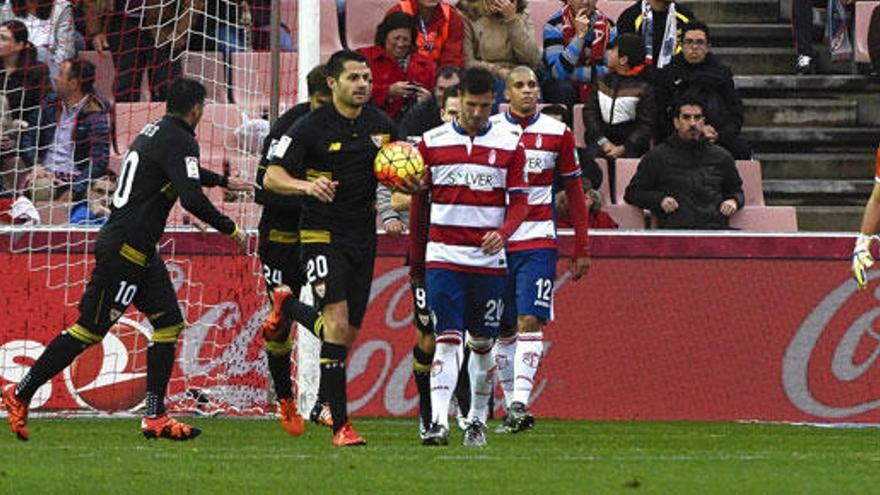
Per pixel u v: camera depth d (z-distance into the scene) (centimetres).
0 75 4972
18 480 2462
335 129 3047
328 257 3056
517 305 3406
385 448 3097
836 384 4419
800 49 5794
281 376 3541
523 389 3428
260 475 2548
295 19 5306
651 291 4409
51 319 4328
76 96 4941
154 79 5166
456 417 4256
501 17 5216
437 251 3131
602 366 4406
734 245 4406
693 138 4816
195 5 5131
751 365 4412
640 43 5150
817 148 5691
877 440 3703
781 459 2964
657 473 2627
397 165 3039
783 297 4412
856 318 4412
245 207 4675
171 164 3231
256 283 4353
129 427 3831
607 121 5153
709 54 5172
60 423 3972
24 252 4334
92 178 4888
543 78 5284
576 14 5275
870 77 5819
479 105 3072
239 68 5012
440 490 2358
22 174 4872
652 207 4825
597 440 3538
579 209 3506
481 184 3108
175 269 4331
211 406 4319
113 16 5356
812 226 5409
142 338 4325
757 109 5772
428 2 5066
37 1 5356
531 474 2584
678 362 4409
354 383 4381
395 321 4369
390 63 4819
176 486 2395
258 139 4791
